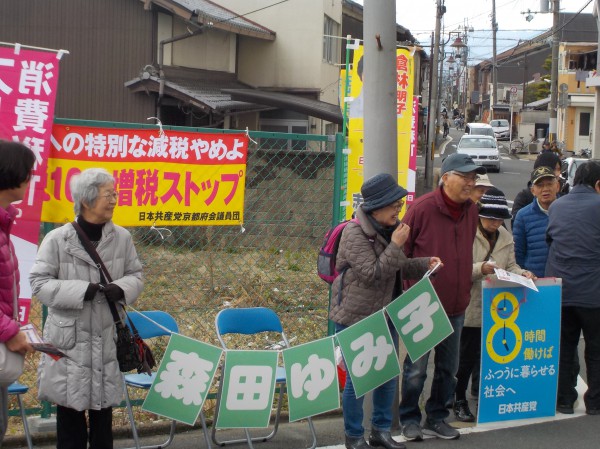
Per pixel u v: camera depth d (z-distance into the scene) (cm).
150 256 887
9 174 378
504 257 602
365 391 495
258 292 899
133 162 552
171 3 1827
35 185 515
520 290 584
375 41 544
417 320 507
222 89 1861
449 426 561
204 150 568
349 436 516
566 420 600
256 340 784
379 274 478
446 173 533
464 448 539
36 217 517
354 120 709
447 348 548
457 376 604
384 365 498
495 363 584
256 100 1731
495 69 6175
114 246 436
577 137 4362
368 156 554
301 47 2300
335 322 506
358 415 514
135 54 1891
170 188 562
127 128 547
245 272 915
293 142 1731
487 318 577
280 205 895
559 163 683
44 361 428
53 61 514
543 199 637
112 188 430
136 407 611
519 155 4581
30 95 512
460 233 539
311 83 2306
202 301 877
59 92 1900
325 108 1808
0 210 378
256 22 2305
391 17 544
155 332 526
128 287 432
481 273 570
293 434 573
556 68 3247
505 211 593
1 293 382
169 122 1928
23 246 516
